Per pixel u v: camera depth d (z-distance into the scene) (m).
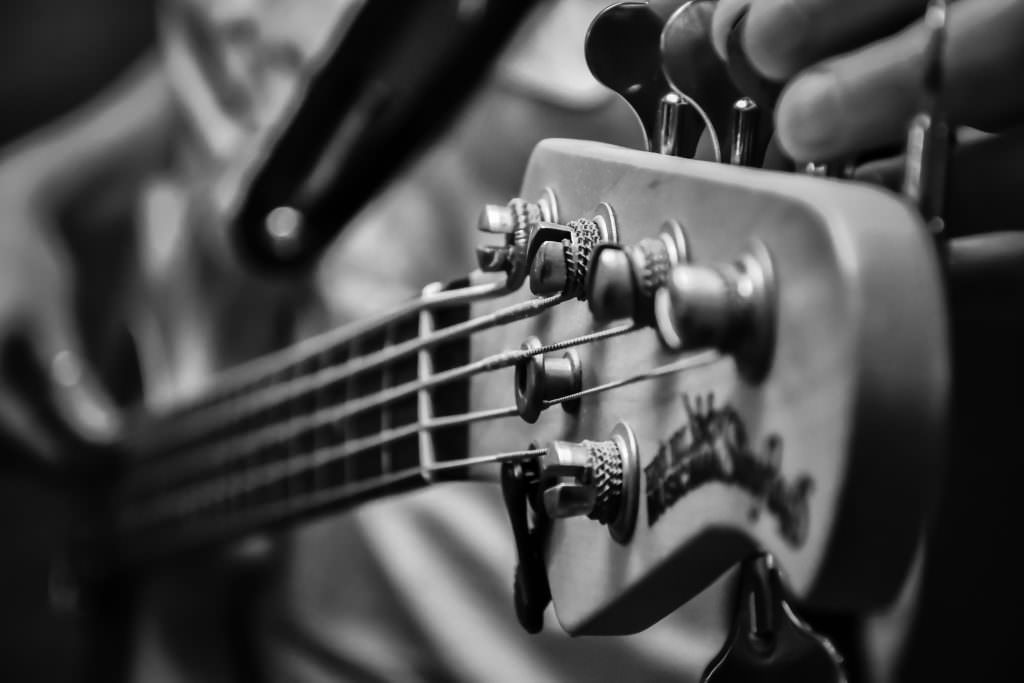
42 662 1.41
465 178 0.73
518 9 0.59
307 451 0.48
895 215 0.26
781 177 0.28
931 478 0.26
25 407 1.01
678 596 0.32
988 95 0.30
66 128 1.24
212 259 0.90
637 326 0.30
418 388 0.39
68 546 1.01
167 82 1.07
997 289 0.35
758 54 0.31
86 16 1.60
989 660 0.49
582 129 0.59
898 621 0.48
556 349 0.32
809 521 0.27
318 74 0.60
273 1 0.93
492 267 0.35
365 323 0.43
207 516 0.69
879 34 0.31
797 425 0.27
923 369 0.26
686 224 0.30
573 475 0.32
